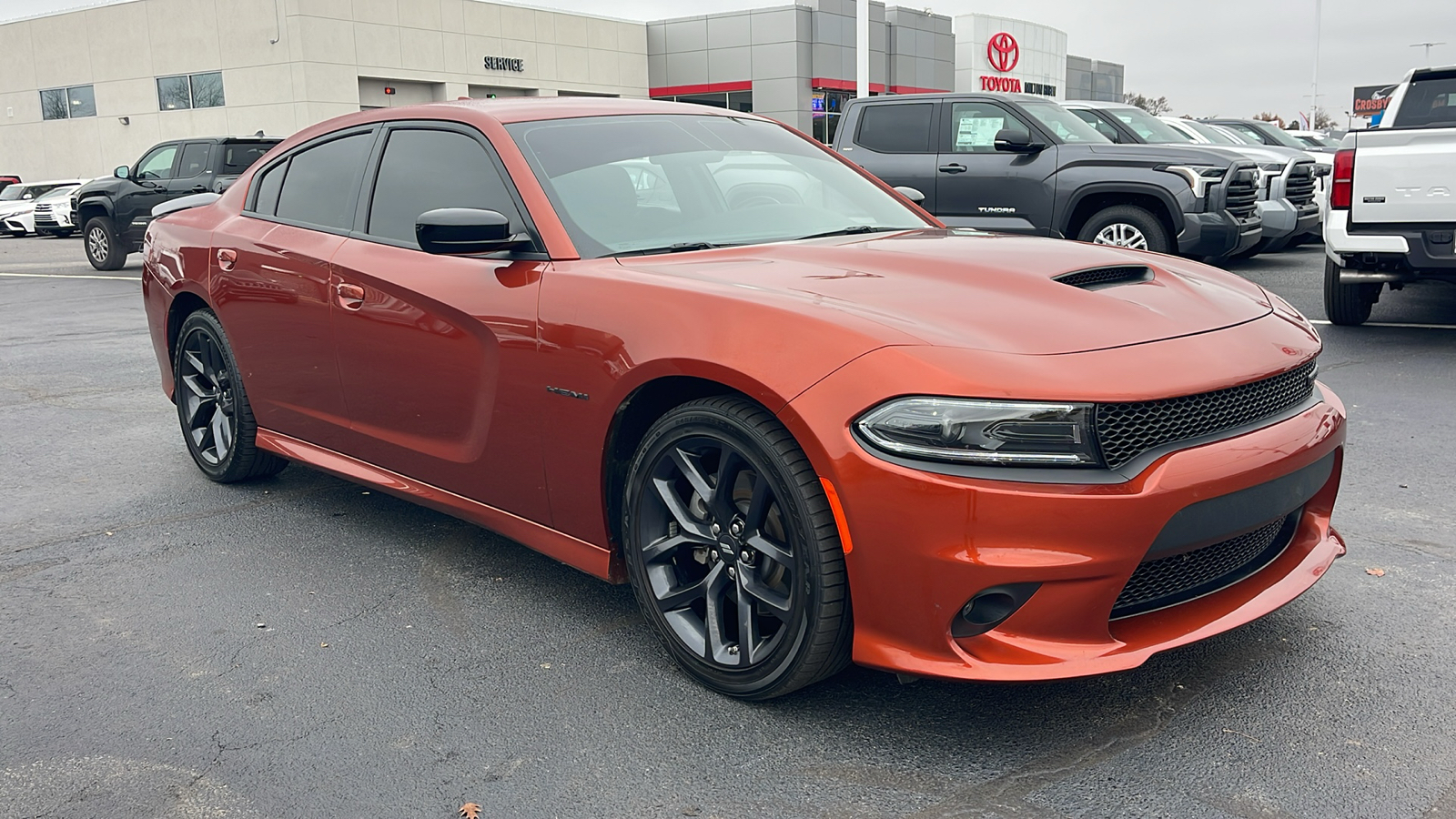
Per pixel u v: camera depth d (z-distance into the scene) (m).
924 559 2.23
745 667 2.60
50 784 2.40
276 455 4.25
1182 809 2.17
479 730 2.60
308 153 4.18
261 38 32.03
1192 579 2.48
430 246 2.96
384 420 3.62
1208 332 2.52
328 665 2.96
